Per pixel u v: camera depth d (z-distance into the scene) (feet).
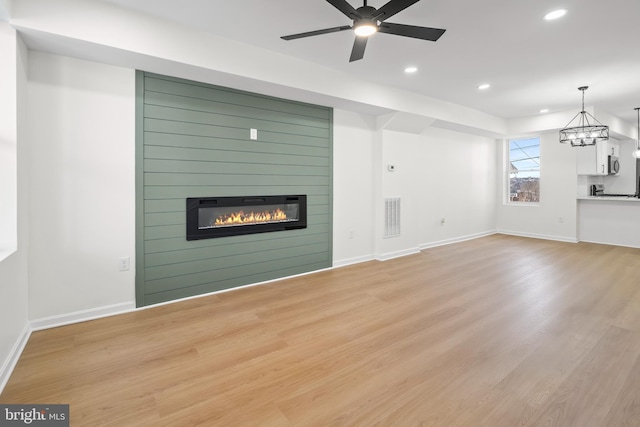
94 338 8.13
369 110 15.06
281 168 13.09
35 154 8.39
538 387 6.14
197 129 10.95
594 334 8.28
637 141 22.98
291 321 9.23
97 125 9.20
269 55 10.87
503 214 24.50
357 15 6.82
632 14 8.50
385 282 12.88
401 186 17.16
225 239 11.85
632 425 5.14
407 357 7.27
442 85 14.46
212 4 8.17
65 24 7.59
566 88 14.82
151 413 5.48
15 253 7.11
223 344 7.88
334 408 5.63
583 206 21.02
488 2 8.00
